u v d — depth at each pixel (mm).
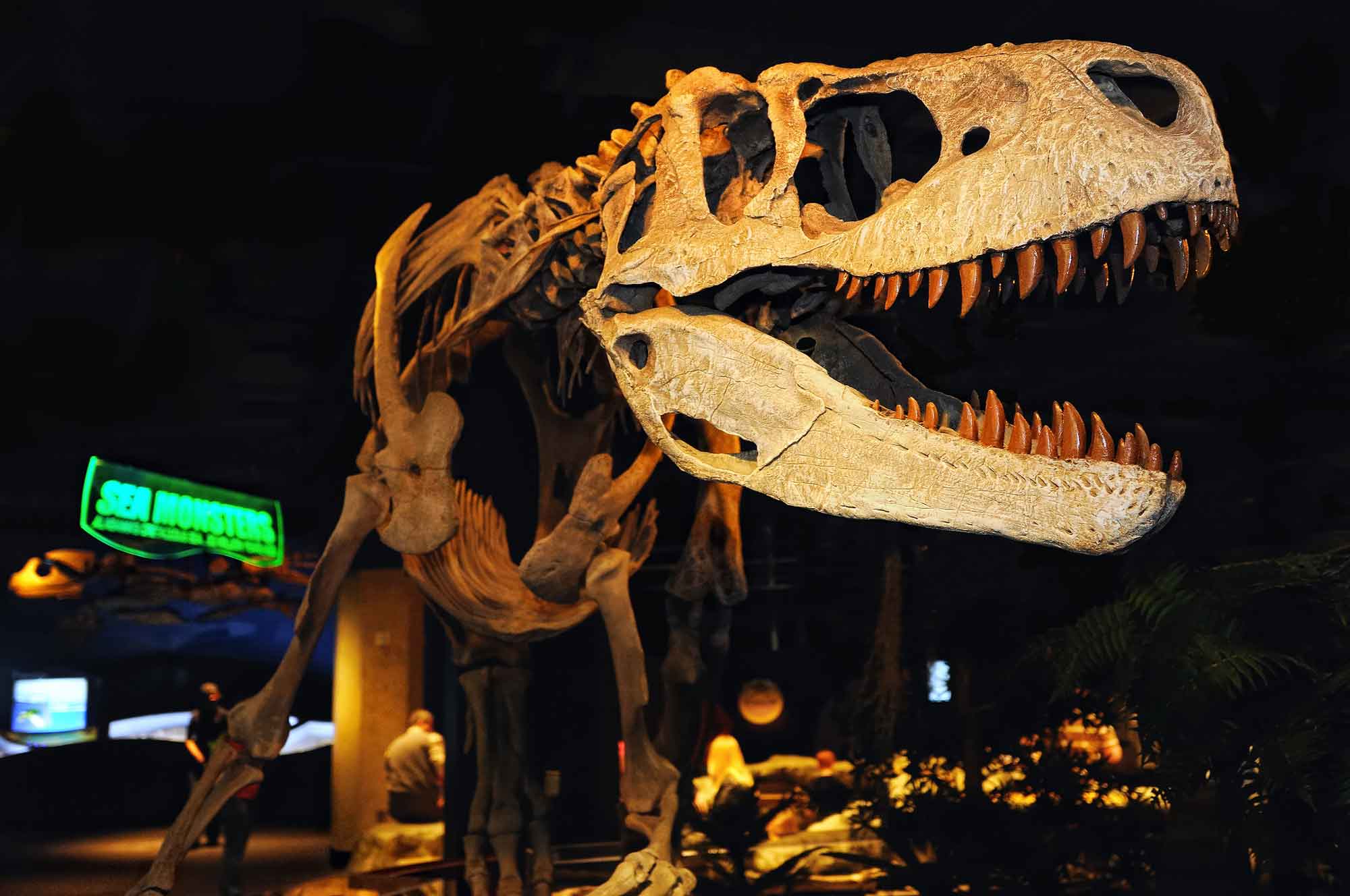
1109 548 2143
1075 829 5434
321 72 6578
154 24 6199
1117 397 6520
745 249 2725
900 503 2402
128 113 6918
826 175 3051
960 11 5949
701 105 3016
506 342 5281
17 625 21500
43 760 15547
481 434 7410
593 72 6457
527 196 4215
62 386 10750
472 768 7578
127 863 11734
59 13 6113
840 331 3098
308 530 14133
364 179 7516
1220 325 4598
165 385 10867
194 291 9102
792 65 2859
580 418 5262
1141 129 2178
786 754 11938
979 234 2266
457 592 4844
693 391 2801
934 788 6012
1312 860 3707
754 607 9922
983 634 5984
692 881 4074
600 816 7676
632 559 4758
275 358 10633
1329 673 3488
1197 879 3986
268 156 7246
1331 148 4844
